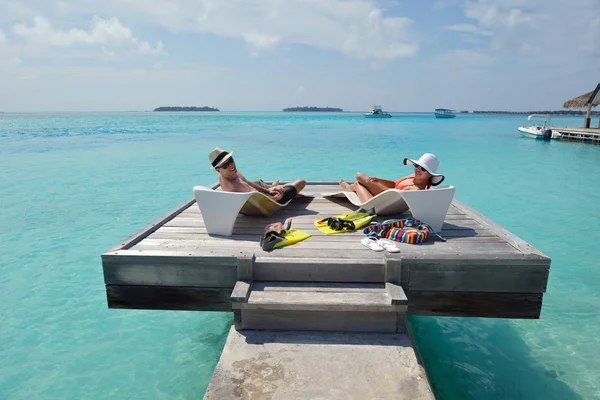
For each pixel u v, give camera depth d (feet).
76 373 14.06
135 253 12.79
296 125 182.50
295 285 12.09
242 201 14.55
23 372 14.06
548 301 18.79
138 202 35.65
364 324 11.34
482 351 15.37
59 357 14.89
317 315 11.37
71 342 15.80
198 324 17.33
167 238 14.74
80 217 30.91
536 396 12.96
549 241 26.37
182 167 54.24
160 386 13.48
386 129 150.30
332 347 10.73
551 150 76.43
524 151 74.79
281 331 11.48
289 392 9.18
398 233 14.21
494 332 16.63
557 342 15.80
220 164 15.83
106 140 95.55
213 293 12.68
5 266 22.25
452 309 12.50
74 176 47.57
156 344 15.83
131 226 28.81
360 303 10.88
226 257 12.30
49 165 55.26
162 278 12.73
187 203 19.79
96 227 28.60
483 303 12.41
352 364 10.08
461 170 53.21
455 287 12.30
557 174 50.16
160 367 14.44
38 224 29.19
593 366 14.37
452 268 12.17
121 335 16.37
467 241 14.29
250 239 14.67
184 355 15.16
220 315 18.07
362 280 12.23
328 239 14.69
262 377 9.64
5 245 25.17
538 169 53.98
